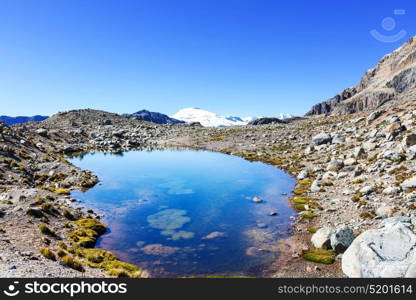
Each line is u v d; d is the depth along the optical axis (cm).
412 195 2661
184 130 16425
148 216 3388
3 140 6078
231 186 4947
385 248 1689
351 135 7144
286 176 5600
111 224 3103
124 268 2012
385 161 3991
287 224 2981
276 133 11325
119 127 17450
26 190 3400
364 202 2911
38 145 7706
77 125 16875
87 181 5016
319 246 2303
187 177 5794
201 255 2344
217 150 10675
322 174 4856
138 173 6234
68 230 2591
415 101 7744
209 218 3306
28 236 2130
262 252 2358
